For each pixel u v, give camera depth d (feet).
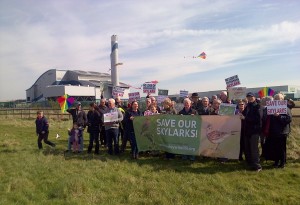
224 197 24.06
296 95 170.81
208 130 34.78
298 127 54.44
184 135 35.83
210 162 34.78
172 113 39.86
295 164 32.76
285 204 22.66
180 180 28.09
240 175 29.43
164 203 22.97
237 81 50.96
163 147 36.99
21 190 26.27
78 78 233.14
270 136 31.83
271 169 31.09
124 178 28.60
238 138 33.55
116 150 40.52
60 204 23.00
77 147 43.24
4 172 32.07
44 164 35.04
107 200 23.79
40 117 46.62
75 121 43.83
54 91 197.06
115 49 149.07
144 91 55.88
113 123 40.11
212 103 38.58
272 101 30.71
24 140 57.16
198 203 23.09
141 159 37.32
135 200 23.63
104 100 42.78
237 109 37.22
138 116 37.83
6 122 97.76
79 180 27.32
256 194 24.47
